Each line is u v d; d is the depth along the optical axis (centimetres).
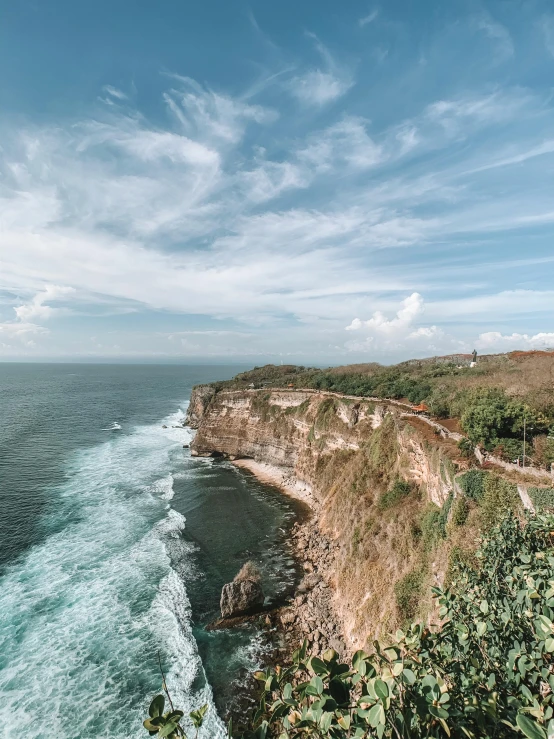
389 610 2200
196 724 394
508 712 435
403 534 2686
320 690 405
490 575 873
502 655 586
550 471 2284
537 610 622
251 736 394
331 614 2728
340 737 400
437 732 405
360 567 2808
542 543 905
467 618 691
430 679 426
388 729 405
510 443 2634
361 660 444
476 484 2269
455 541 2120
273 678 452
